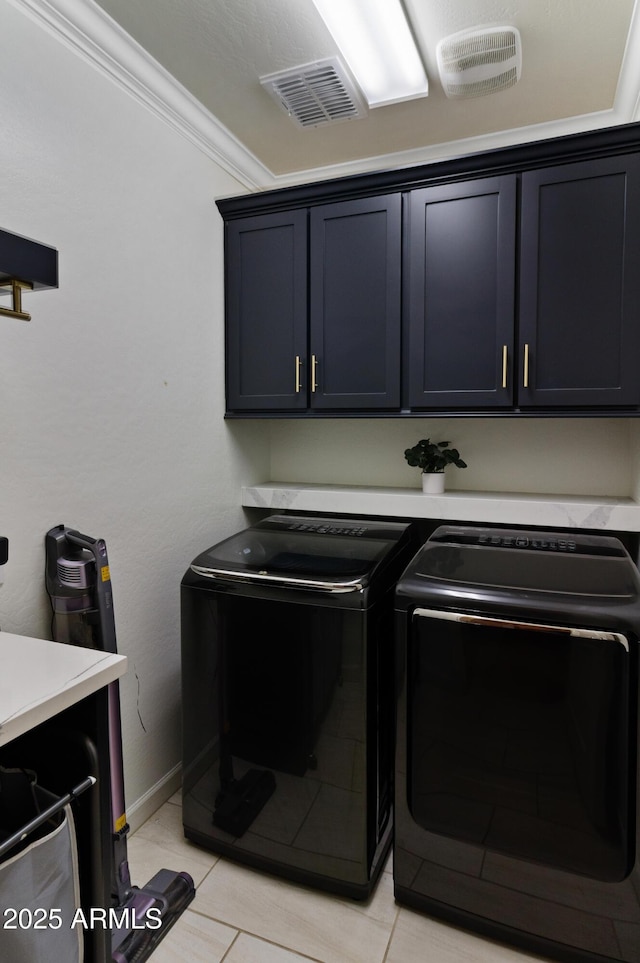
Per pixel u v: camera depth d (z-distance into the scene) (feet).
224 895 4.95
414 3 4.80
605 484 7.03
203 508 7.03
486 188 5.99
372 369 6.64
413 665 4.64
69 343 4.90
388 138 7.12
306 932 4.57
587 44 5.31
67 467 4.92
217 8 4.80
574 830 4.16
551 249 5.78
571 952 4.24
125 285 5.55
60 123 4.72
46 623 4.73
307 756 4.94
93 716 3.34
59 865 3.01
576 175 5.65
